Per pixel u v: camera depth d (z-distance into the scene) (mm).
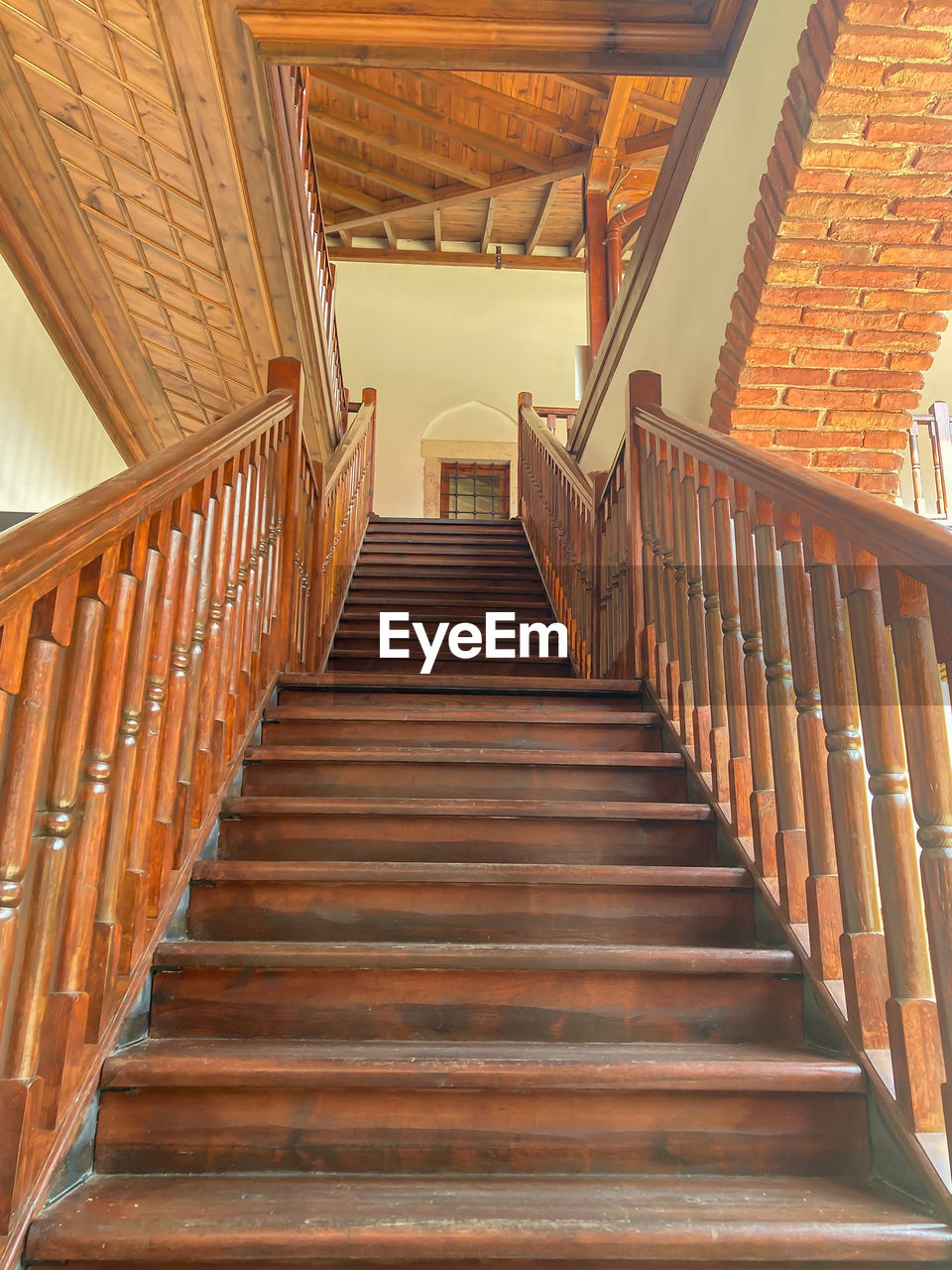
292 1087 1497
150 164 4184
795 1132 1510
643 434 3320
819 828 1774
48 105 4023
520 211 9867
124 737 1605
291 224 4504
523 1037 1736
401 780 2498
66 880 1433
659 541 3027
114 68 3732
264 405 2773
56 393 5293
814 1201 1359
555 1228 1249
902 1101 1428
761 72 3225
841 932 1733
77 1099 1403
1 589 1138
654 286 4707
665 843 2268
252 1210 1289
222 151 4004
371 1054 1562
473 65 3635
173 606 1835
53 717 1513
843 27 2607
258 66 3643
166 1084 1479
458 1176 1455
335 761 2500
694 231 3988
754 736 2090
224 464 2357
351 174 9383
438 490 10414
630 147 8023
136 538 1603
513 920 2000
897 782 1521
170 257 4762
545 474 6195
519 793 2500
